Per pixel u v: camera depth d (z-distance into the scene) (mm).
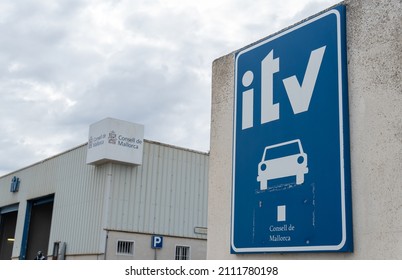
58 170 20172
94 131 17359
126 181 17062
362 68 3637
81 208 17703
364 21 3703
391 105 3389
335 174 3596
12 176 24641
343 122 3621
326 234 3564
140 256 16703
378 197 3340
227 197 4617
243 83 4684
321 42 3949
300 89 4043
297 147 3953
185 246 17953
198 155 19438
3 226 25656
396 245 3178
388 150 3346
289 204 3912
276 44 4398
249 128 4484
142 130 17500
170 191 18141
